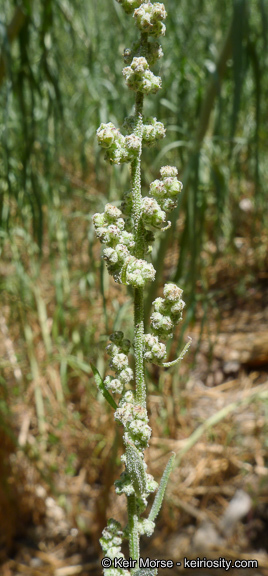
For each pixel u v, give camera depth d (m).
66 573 0.19
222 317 0.27
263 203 0.24
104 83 0.20
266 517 0.20
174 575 0.18
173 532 0.20
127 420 0.06
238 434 0.22
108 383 0.06
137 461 0.06
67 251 0.23
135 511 0.06
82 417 0.23
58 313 0.21
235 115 0.14
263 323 0.27
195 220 0.16
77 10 0.17
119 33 0.22
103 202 0.20
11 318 0.21
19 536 0.20
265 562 0.18
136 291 0.06
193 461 0.21
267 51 0.15
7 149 0.15
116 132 0.06
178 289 0.06
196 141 0.16
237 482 0.21
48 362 0.22
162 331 0.06
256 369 0.25
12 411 0.21
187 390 0.24
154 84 0.06
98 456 0.22
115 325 0.16
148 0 0.06
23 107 0.17
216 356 0.25
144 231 0.06
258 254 0.28
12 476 0.20
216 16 0.21
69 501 0.21
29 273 0.25
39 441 0.21
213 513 0.20
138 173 0.06
